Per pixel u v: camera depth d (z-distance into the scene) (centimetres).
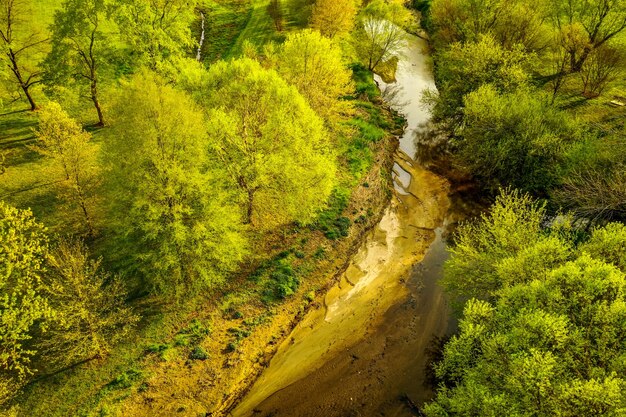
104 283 2947
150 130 2561
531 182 3903
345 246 3659
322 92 4262
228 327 2883
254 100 3375
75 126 3042
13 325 2269
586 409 1742
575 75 5491
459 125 5019
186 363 2628
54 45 3859
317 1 6419
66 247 2669
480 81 4706
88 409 2325
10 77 4228
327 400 2614
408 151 5031
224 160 3098
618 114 4781
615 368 1884
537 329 2025
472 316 2361
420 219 4084
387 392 2672
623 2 5181
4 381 2252
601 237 2533
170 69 4031
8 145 3950
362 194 4156
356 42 6556
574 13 5722
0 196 3406
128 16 4012
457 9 6175
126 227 2853
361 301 3269
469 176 4616
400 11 6944
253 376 2700
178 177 2611
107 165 2803
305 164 3294
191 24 7288
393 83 6488
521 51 5325
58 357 2409
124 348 2630
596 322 2031
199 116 2781
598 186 3147
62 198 3459
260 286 3166
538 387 1850
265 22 7431
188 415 2419
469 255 2905
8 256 2448
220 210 2819
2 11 3975
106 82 4525
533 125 3903
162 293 2955
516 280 2495
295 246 3516
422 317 3167
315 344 2938
